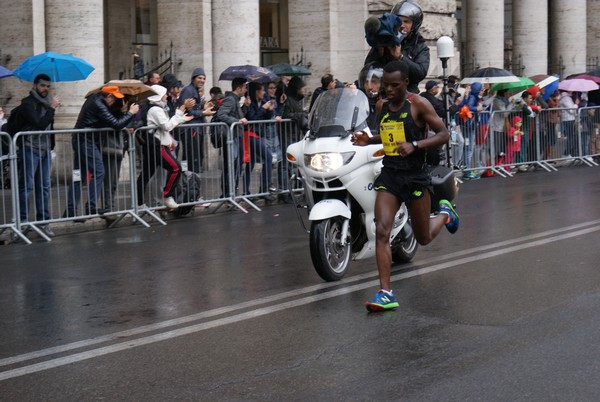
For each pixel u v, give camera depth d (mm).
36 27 22219
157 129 17062
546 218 16094
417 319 9523
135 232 15969
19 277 12352
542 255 12688
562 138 26469
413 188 10242
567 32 39312
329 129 11789
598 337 8633
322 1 27953
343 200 11789
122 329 9516
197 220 17281
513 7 36781
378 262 10039
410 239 12461
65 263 13266
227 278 11883
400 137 10102
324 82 19906
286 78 22719
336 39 28250
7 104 22625
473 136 23906
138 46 29859
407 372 7832
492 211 17250
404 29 13062
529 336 8742
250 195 18688
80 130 16047
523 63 36656
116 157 16562
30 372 8164
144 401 7359
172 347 8797
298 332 9188
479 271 11789
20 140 15641
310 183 11758
